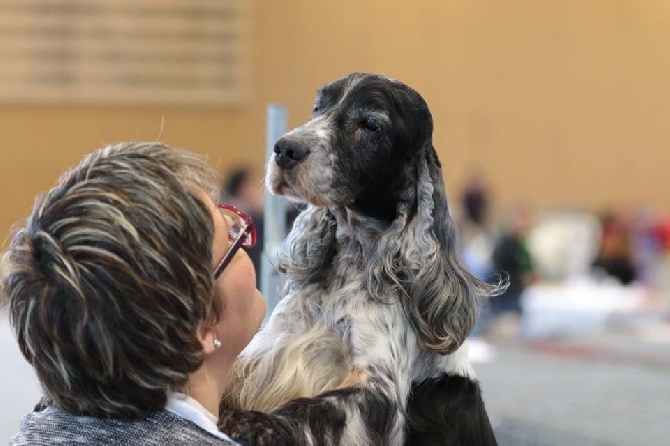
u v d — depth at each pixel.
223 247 3.01
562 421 5.85
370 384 3.77
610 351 9.33
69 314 2.62
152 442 2.69
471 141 20.84
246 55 20.36
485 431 4.16
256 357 4.13
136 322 2.63
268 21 20.14
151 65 20.17
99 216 2.64
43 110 19.64
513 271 13.16
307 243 4.26
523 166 21.20
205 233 2.79
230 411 3.39
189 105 20.14
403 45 20.38
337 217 4.20
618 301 14.28
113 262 2.61
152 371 2.70
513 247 13.43
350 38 19.97
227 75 20.34
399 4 20.25
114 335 2.63
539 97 21.38
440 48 20.62
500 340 10.48
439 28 20.58
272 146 4.48
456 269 4.12
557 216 20.36
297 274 4.24
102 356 2.64
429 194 4.12
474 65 20.86
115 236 2.62
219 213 3.05
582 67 21.67
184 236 2.72
